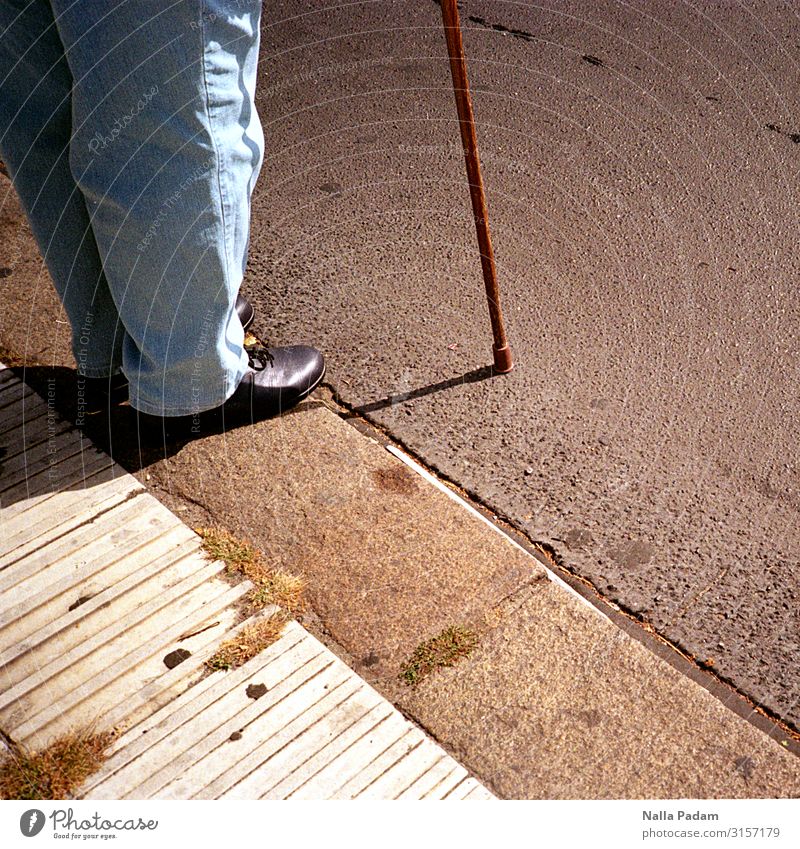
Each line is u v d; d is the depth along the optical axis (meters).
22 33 1.79
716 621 1.83
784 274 2.69
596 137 3.20
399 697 1.66
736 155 3.13
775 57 3.60
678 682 1.69
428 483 2.04
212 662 1.70
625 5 3.87
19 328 2.39
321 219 2.87
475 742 1.60
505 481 2.10
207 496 2.00
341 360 2.40
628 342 2.47
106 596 1.79
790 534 2.00
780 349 2.45
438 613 1.78
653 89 3.43
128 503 1.97
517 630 1.76
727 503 2.07
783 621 1.84
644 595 1.88
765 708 1.69
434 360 2.40
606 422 2.25
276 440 2.13
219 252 1.86
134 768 1.56
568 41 3.67
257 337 2.47
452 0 1.89
